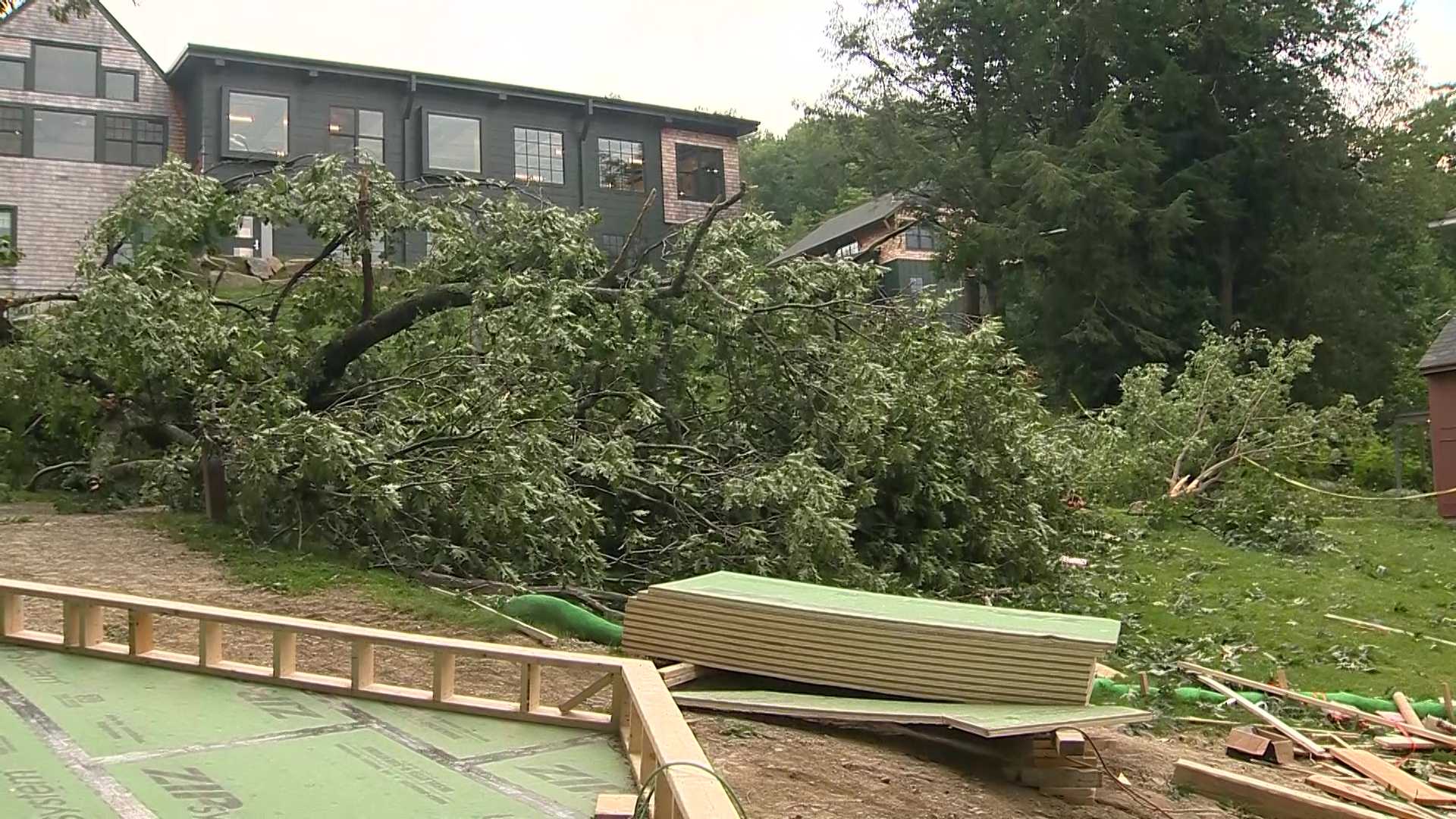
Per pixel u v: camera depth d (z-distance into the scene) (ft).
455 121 73.82
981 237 83.35
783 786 14.39
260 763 11.19
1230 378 54.19
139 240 33.58
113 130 68.33
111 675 14.29
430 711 13.44
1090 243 81.30
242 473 26.71
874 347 34.01
